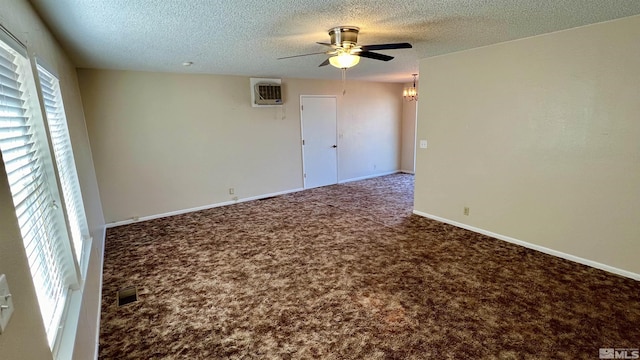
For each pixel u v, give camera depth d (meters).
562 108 2.95
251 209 5.07
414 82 7.04
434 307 2.37
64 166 2.28
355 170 7.21
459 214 4.03
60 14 2.05
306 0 2.01
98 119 4.19
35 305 0.97
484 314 2.28
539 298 2.44
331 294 2.58
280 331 2.17
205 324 2.26
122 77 4.29
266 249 3.50
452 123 3.93
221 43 3.03
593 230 2.88
